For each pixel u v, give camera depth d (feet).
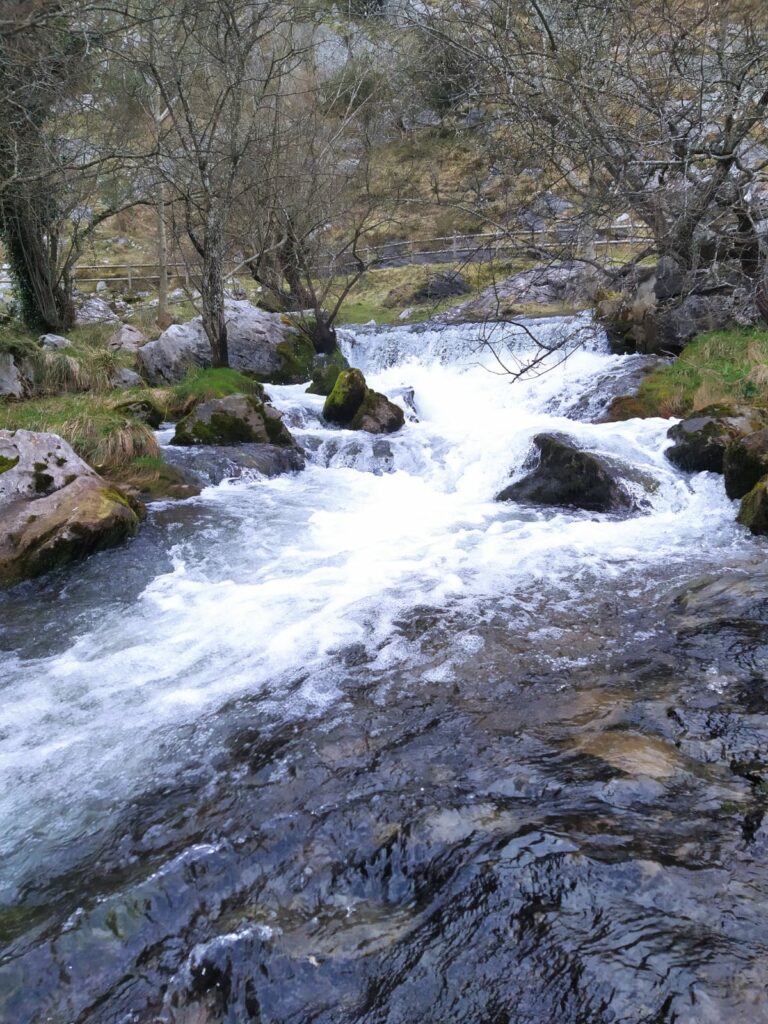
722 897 8.31
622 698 12.94
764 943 7.68
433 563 20.93
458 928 8.24
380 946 8.14
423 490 30.01
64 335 54.65
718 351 37.24
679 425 28.50
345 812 10.36
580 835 9.39
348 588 19.31
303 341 51.21
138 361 46.21
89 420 29.78
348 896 8.93
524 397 41.04
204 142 46.85
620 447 28.86
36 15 26.12
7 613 19.20
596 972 7.50
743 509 22.74
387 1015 7.39
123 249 91.86
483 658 14.96
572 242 33.91
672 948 7.68
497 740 11.90
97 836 10.55
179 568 21.66
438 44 38.09
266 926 8.57
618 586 18.34
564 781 10.59
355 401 38.34
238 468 30.71
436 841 9.56
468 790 10.61
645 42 33.73
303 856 9.61
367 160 63.77
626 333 43.47
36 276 54.13
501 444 31.40
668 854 8.98
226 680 14.87
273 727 12.96
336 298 74.64
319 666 15.10
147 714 13.79
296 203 55.31
